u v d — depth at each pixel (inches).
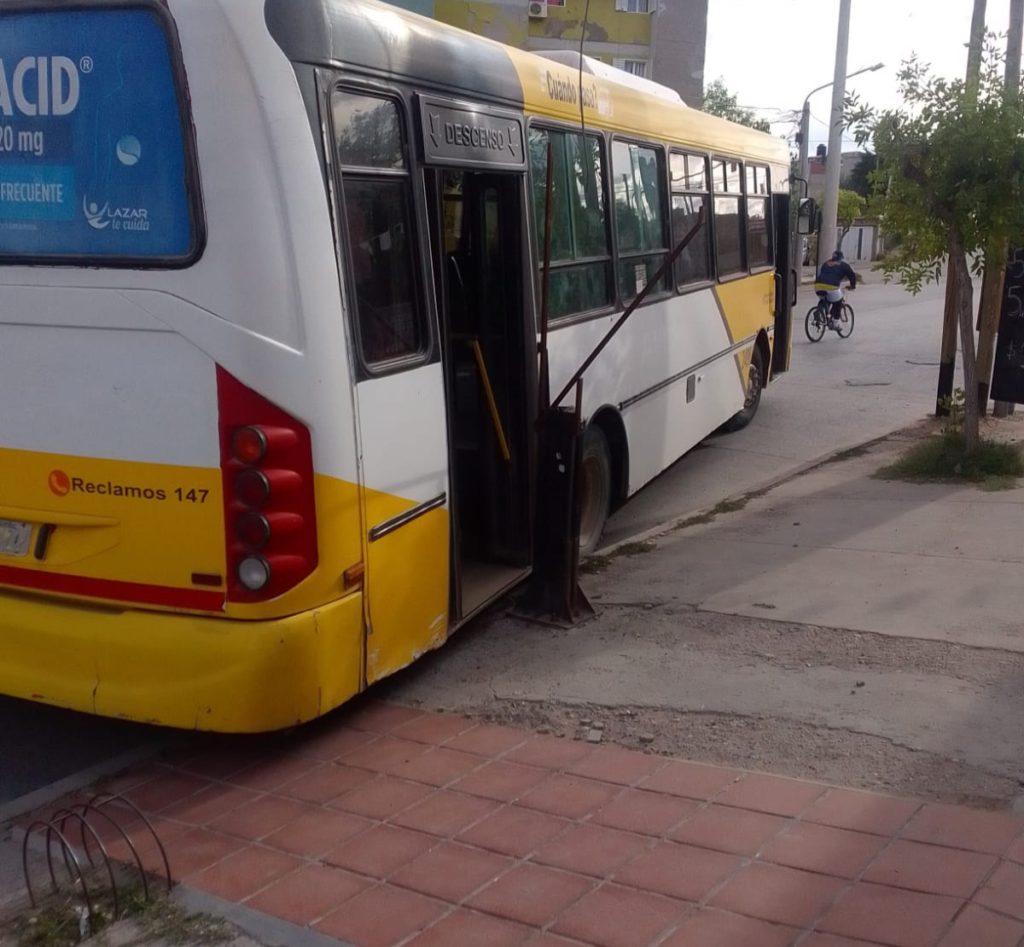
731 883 142.8
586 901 140.8
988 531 296.2
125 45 164.7
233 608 168.4
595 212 282.5
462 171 217.3
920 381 634.2
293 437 166.2
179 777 181.3
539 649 226.1
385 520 185.5
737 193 422.0
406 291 193.0
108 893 148.5
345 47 175.3
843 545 290.2
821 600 246.2
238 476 165.5
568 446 232.4
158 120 164.4
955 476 365.1
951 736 179.0
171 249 165.9
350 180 177.2
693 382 369.4
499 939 134.2
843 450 426.3
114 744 199.6
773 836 153.3
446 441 204.7
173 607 172.6
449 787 173.0
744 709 193.3
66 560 178.5
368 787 174.4
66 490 177.0
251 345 162.9
